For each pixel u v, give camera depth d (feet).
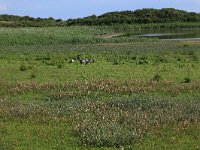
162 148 45.83
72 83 82.23
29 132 52.19
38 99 72.38
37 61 120.37
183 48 162.09
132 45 189.67
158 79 87.51
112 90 76.23
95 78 89.71
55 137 50.14
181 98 69.56
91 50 160.35
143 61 115.34
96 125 52.80
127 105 63.31
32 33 234.58
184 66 107.45
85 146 46.78
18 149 45.80
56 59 122.21
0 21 491.72
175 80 87.86
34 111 60.90
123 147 46.14
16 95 75.66
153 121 55.01
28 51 157.17
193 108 60.54
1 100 69.21
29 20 536.42
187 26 560.20
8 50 164.55
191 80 87.10
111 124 52.75
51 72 98.94
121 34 337.72
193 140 48.32
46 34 237.25
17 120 57.57
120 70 101.35
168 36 298.15
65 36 237.45
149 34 346.33
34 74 93.35
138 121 54.85
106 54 137.69
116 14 591.78
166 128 52.75
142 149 45.50
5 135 50.85
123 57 125.80
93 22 539.70
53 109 62.08
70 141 48.67
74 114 59.21
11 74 96.89
